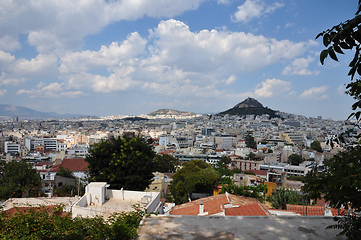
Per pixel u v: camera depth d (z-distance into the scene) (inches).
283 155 3772.1
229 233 213.9
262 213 567.8
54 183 1544.0
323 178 198.2
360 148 167.0
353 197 180.1
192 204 693.9
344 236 205.0
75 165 1999.3
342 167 166.7
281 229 220.4
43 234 318.7
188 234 211.9
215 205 637.9
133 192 534.0
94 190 505.7
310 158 3506.4
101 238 254.2
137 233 217.3
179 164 2871.6
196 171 1684.3
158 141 5565.9
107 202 511.2
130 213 340.5
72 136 5684.1
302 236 206.8
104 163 771.4
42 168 2491.4
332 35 139.6
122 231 235.1
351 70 144.1
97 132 7121.1
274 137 5920.3
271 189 1502.2
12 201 613.0
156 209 506.6
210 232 215.8
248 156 3649.1
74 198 649.6
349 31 130.5
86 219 346.0
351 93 161.2
